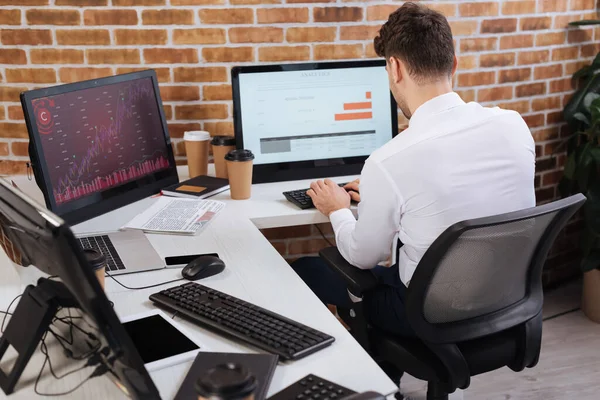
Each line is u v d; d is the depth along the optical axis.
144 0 2.67
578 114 3.11
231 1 2.72
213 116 2.85
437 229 1.64
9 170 2.79
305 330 1.37
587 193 3.06
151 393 1.06
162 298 1.53
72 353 1.14
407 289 1.61
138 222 2.08
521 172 1.71
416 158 1.62
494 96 3.16
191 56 2.76
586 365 2.82
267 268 1.75
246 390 0.98
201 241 1.94
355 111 2.54
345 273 1.82
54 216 0.98
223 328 1.39
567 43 3.26
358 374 1.26
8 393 1.20
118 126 2.22
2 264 1.78
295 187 2.44
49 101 1.99
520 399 2.59
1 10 2.62
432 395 1.76
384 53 1.81
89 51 2.69
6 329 1.28
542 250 1.74
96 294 0.97
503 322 1.73
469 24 3.01
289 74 2.46
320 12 2.81
